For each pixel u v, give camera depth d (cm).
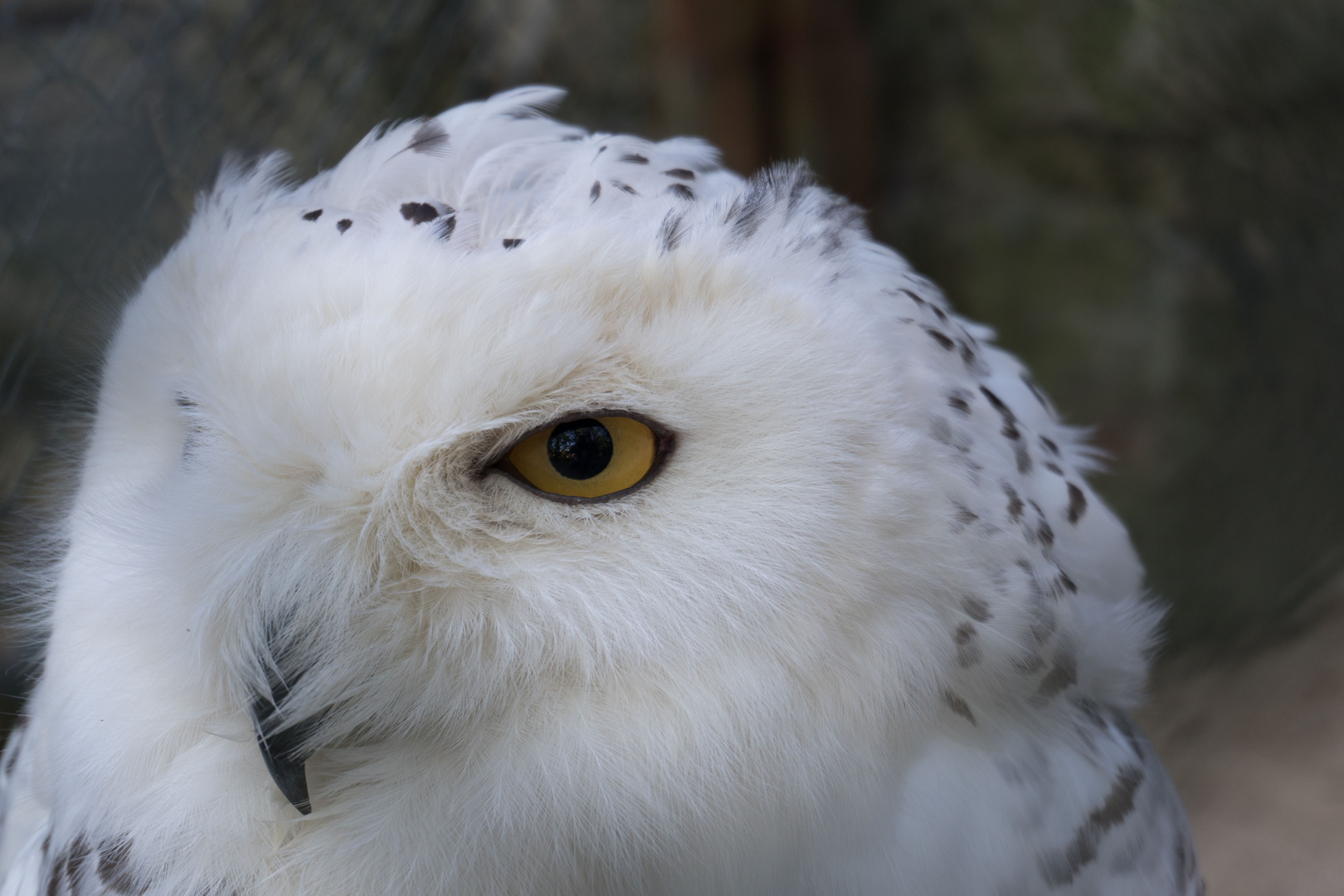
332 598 54
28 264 67
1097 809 57
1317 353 128
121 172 69
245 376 54
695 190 56
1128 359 137
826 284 55
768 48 109
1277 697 101
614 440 54
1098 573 59
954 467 55
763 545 54
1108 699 59
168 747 56
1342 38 128
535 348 53
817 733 55
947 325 58
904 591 54
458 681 55
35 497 60
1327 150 130
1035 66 138
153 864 55
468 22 101
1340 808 89
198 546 55
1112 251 139
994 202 141
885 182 135
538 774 55
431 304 53
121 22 78
